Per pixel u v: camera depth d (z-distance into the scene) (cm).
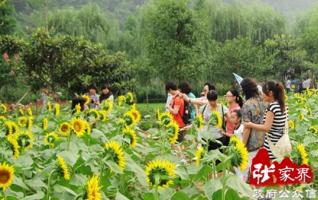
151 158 671
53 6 5866
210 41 3341
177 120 941
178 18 2602
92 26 4009
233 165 447
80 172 496
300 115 969
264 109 671
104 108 994
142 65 3123
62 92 1953
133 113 729
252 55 3259
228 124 771
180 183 505
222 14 4094
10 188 469
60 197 430
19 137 566
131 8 7019
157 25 2645
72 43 1875
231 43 3312
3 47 1959
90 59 1892
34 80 1875
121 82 1938
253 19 4162
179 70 2653
